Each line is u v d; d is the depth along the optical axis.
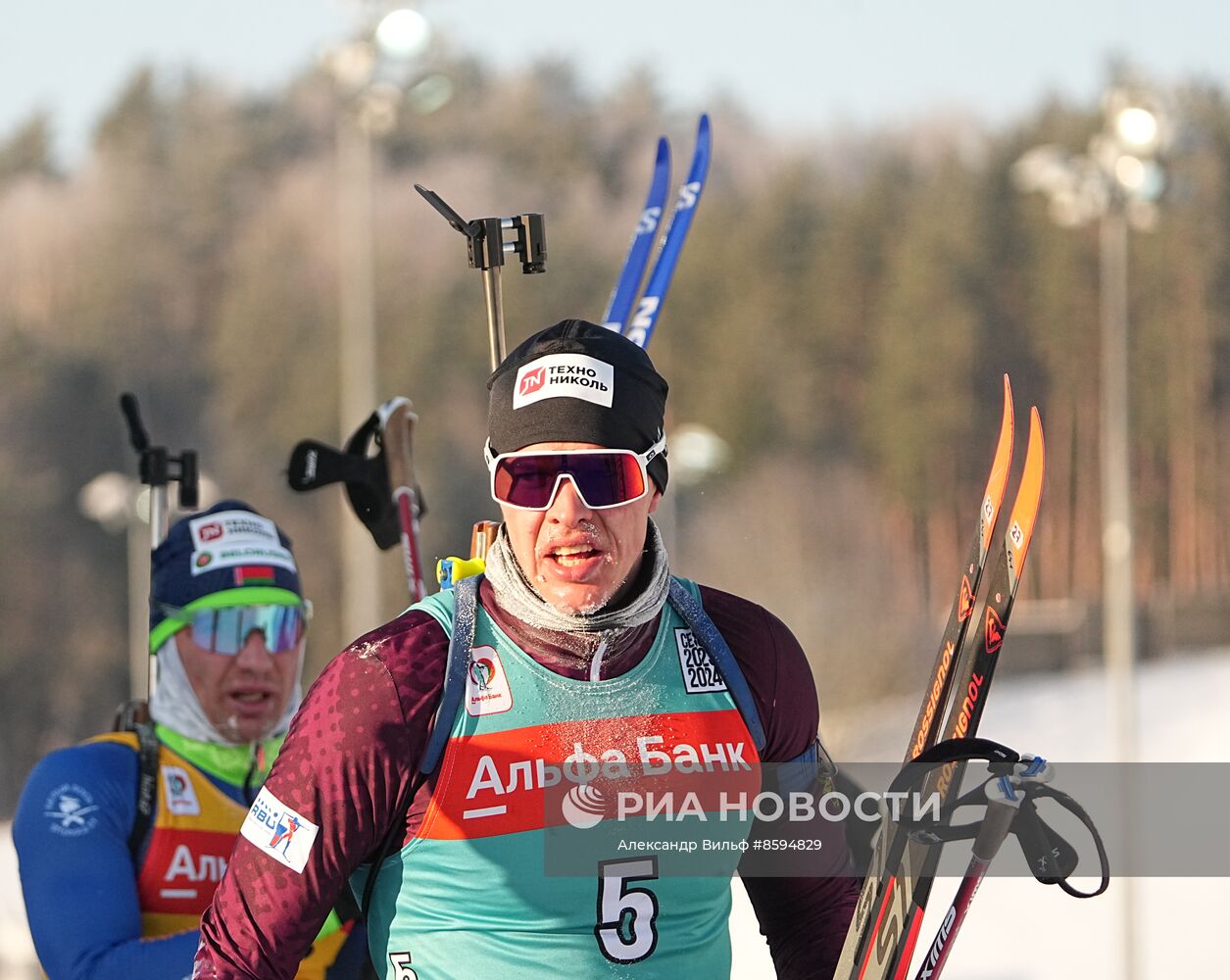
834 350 162.25
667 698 7.27
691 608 7.48
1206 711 109.69
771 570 129.50
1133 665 44.19
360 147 57.66
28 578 148.38
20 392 160.50
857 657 114.75
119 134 183.38
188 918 10.05
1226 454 151.62
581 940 7.07
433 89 49.69
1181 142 47.12
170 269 171.62
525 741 7.02
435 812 6.94
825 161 187.88
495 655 7.08
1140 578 149.12
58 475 155.50
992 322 157.50
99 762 10.20
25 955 44.47
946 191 164.00
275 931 6.98
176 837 10.15
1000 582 7.20
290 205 170.75
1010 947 54.75
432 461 148.62
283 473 11.56
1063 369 154.38
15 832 9.95
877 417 156.00
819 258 165.62
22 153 190.38
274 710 10.65
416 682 6.93
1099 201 46.00
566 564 6.93
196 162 178.25
